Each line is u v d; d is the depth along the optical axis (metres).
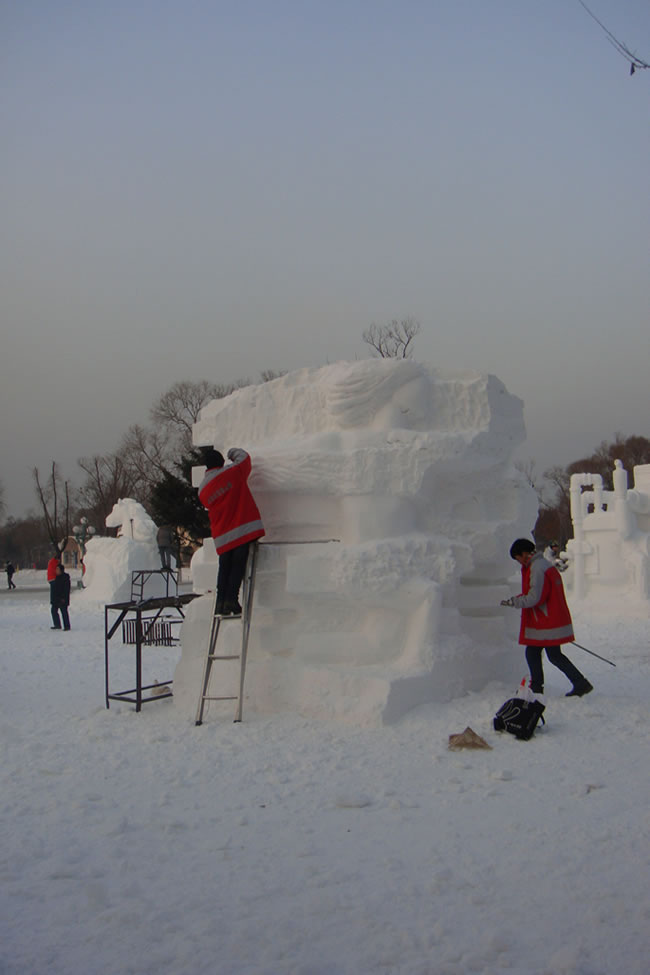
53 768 6.22
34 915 3.81
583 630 17.08
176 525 47.94
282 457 8.16
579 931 3.62
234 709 7.91
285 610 8.17
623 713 7.53
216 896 3.99
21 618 22.48
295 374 8.96
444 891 4.02
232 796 5.53
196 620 8.39
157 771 6.12
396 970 3.33
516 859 4.40
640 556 21.45
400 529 7.96
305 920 3.73
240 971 3.32
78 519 67.25
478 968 3.34
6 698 9.44
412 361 8.40
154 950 3.48
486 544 8.50
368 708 7.14
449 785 5.67
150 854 4.53
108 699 8.48
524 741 6.67
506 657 8.56
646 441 66.00
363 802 5.31
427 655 7.63
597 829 4.82
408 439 7.98
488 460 8.31
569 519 65.69
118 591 24.86
